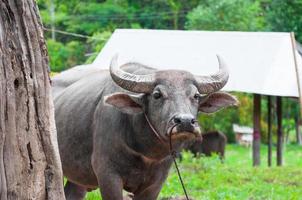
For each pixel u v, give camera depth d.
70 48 42.22
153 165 9.31
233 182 19.66
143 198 9.66
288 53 23.52
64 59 41.53
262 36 24.27
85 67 11.73
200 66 23.88
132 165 9.24
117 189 9.28
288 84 22.72
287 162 36.28
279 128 27.81
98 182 9.52
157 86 8.54
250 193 17.17
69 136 10.11
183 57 24.31
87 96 10.09
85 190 11.48
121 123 9.16
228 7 42.31
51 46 41.59
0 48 6.67
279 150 27.75
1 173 6.70
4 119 6.70
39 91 6.97
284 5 40.69
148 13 49.41
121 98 8.75
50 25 46.19
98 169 9.44
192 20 42.94
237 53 24.19
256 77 23.23
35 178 6.95
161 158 9.09
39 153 6.98
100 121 9.48
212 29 42.25
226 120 44.88
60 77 11.46
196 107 8.54
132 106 8.79
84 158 9.95
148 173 9.35
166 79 8.54
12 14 6.80
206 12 42.69
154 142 8.83
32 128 6.92
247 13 42.53
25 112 6.87
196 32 25.42
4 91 6.68
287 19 40.75
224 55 24.20
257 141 26.06
